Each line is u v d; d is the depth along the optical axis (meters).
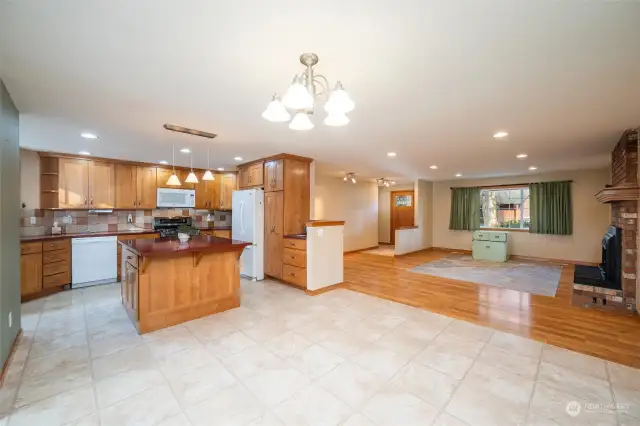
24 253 3.73
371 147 4.09
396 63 1.80
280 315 3.23
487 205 7.77
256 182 5.16
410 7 1.29
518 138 3.58
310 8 1.30
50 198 4.36
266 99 2.37
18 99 2.33
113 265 4.65
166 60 1.77
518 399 1.81
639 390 1.90
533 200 6.84
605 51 1.65
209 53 1.69
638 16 1.33
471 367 2.17
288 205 4.64
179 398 1.81
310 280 4.05
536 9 1.30
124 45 1.61
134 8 1.30
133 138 3.54
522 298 3.86
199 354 2.36
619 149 3.65
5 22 1.39
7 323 2.21
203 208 6.05
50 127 3.07
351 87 2.15
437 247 8.53
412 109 2.59
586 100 2.37
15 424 1.59
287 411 1.70
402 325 2.95
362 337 2.67
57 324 2.98
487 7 1.29
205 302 3.22
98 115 2.71
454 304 3.62
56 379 2.01
